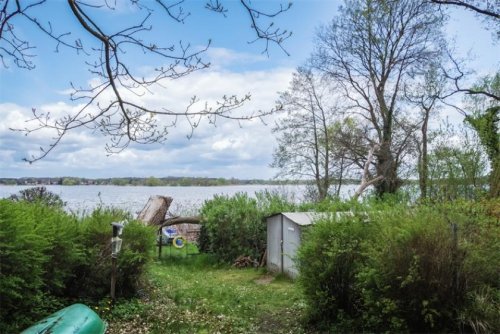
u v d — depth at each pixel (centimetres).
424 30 2428
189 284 1090
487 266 615
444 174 1375
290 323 742
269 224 1393
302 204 1667
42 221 722
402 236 627
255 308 848
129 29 403
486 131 1383
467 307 605
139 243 866
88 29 389
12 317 622
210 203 1716
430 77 2236
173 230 1911
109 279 831
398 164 2570
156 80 437
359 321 686
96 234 838
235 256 1559
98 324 413
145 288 925
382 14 2362
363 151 2681
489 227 661
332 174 2812
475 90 1550
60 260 738
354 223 729
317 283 726
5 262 599
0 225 598
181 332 684
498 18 1195
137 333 670
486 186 1284
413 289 621
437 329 616
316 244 734
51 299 720
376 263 647
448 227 627
